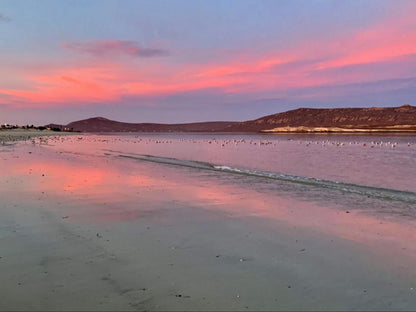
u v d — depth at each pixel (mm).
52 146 51031
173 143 73625
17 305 4734
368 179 18438
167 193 13750
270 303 4918
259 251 7133
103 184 15586
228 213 10516
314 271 6109
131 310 4625
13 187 14289
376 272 6105
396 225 9336
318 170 22766
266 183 16719
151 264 6301
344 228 8992
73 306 4715
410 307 4840
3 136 87938
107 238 7824
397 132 179625
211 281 5621
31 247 7137
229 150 47125
